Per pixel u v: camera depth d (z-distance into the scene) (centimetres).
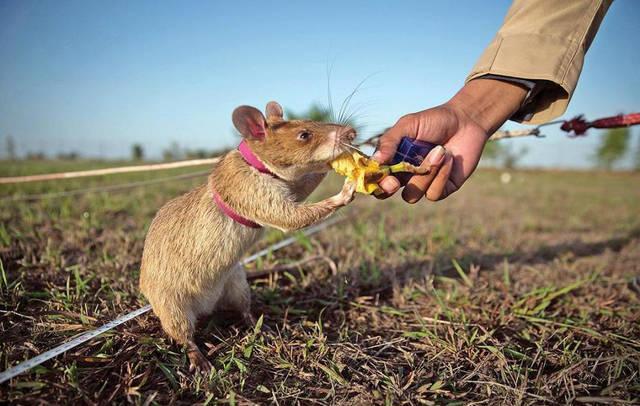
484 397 30
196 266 36
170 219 37
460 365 34
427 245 68
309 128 34
